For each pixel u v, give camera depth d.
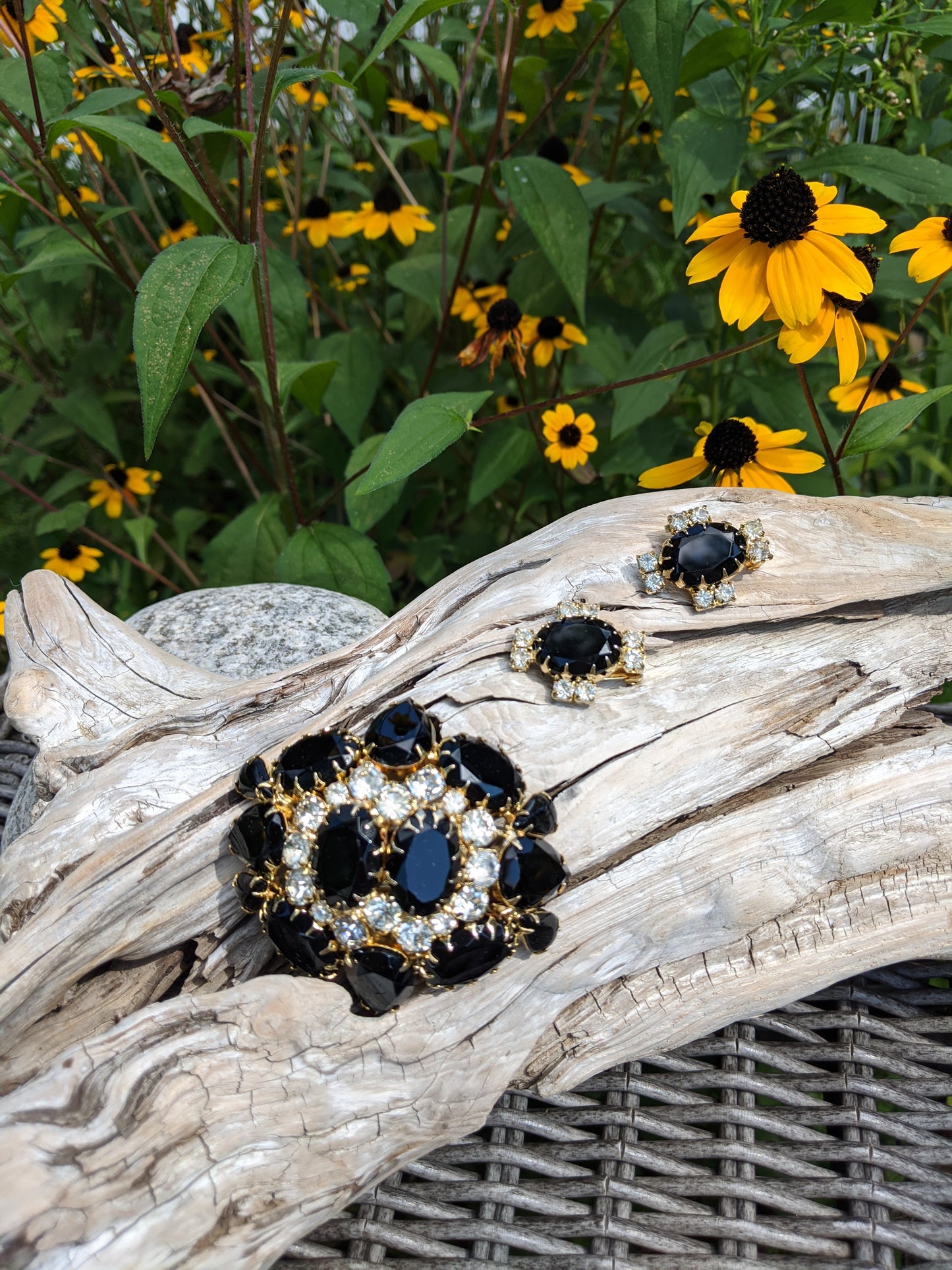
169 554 0.50
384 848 0.20
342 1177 0.20
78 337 0.54
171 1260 0.18
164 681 0.27
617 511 0.27
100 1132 0.19
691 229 0.43
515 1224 0.22
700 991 0.24
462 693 0.24
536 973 0.23
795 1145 0.23
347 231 0.44
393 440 0.26
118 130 0.30
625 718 0.24
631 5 0.30
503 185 0.43
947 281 0.35
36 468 0.47
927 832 0.24
